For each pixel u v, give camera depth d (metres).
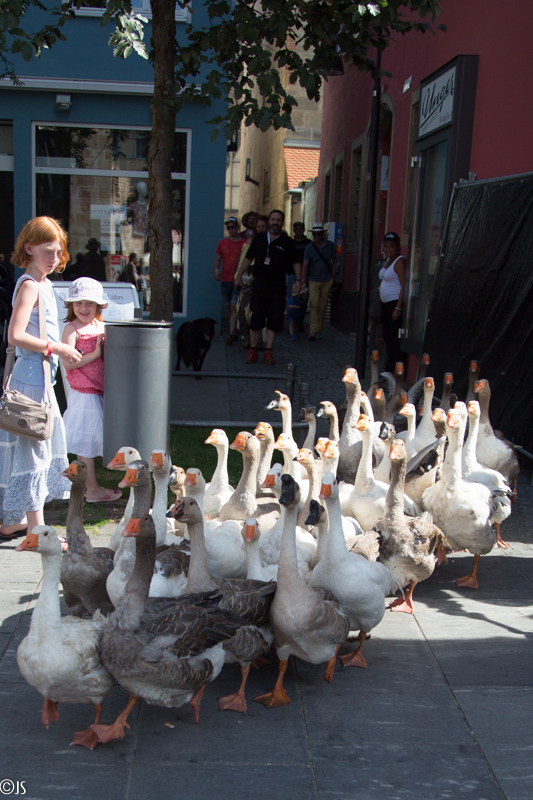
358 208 19.61
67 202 15.89
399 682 4.56
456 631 5.21
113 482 8.02
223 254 16.08
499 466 7.41
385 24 7.57
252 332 14.36
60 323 9.26
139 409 6.56
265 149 35.28
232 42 8.59
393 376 10.12
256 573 4.99
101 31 15.09
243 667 4.37
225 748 3.89
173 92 8.29
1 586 5.51
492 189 9.79
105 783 3.59
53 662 3.71
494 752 3.89
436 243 12.21
